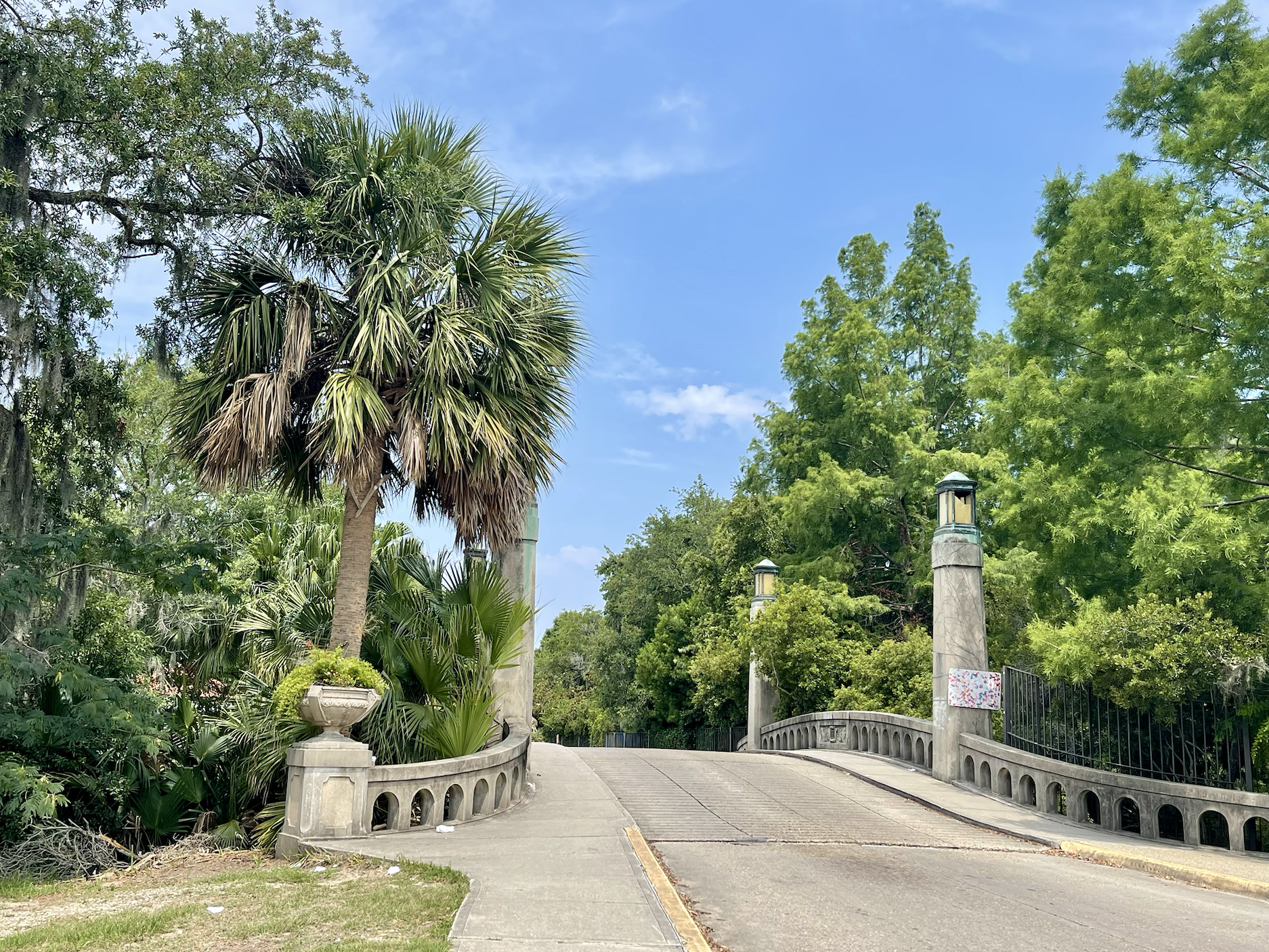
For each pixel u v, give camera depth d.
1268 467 14.17
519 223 12.71
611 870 8.08
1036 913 7.62
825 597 33.22
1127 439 14.99
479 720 12.05
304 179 12.57
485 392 12.02
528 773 15.72
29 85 11.48
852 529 39.31
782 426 41.03
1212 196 15.85
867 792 15.73
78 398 13.74
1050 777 13.76
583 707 64.88
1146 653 12.35
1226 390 12.90
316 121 12.30
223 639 14.14
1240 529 13.08
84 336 12.95
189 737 12.76
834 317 40.75
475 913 6.48
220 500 19.52
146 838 12.19
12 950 5.98
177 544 12.74
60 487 13.59
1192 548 12.13
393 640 12.51
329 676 10.22
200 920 6.67
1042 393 15.81
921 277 42.88
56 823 10.48
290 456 12.73
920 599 37.25
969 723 16.50
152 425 18.78
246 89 11.94
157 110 11.82
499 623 13.07
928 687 22.50
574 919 6.38
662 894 7.30
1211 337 14.05
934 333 43.16
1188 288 13.10
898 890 8.39
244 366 11.57
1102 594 17.03
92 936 6.23
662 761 18.98
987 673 16.61
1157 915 7.74
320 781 9.77
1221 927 7.40
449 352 11.32
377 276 11.38
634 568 50.50
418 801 12.00
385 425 11.17
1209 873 9.34
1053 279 17.34
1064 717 14.74
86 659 13.45
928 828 12.59
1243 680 11.91
